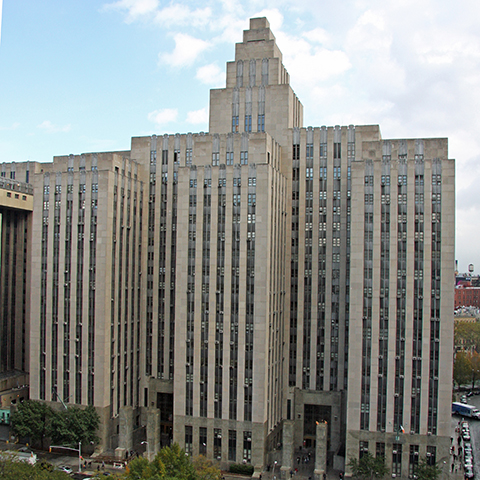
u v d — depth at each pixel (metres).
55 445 121.25
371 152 117.88
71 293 126.50
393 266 110.44
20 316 158.62
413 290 109.44
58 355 127.00
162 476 82.94
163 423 136.00
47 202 130.50
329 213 131.25
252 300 116.88
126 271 132.50
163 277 138.62
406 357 108.88
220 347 118.38
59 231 129.00
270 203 119.62
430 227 109.19
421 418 107.88
